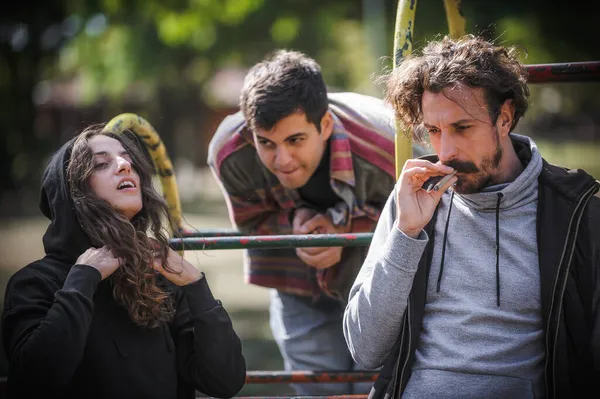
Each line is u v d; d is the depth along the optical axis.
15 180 26.72
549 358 2.78
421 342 2.94
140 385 3.01
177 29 23.06
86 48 25.59
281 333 4.76
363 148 4.23
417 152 4.07
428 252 2.97
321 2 21.70
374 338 2.93
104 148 3.17
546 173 2.91
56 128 39.62
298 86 4.00
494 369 2.82
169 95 30.23
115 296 3.03
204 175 38.06
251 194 4.49
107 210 3.05
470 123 2.82
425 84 2.87
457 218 2.96
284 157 4.06
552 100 41.97
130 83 25.92
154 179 3.44
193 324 3.18
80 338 2.84
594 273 2.80
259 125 4.00
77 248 3.09
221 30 22.55
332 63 23.47
